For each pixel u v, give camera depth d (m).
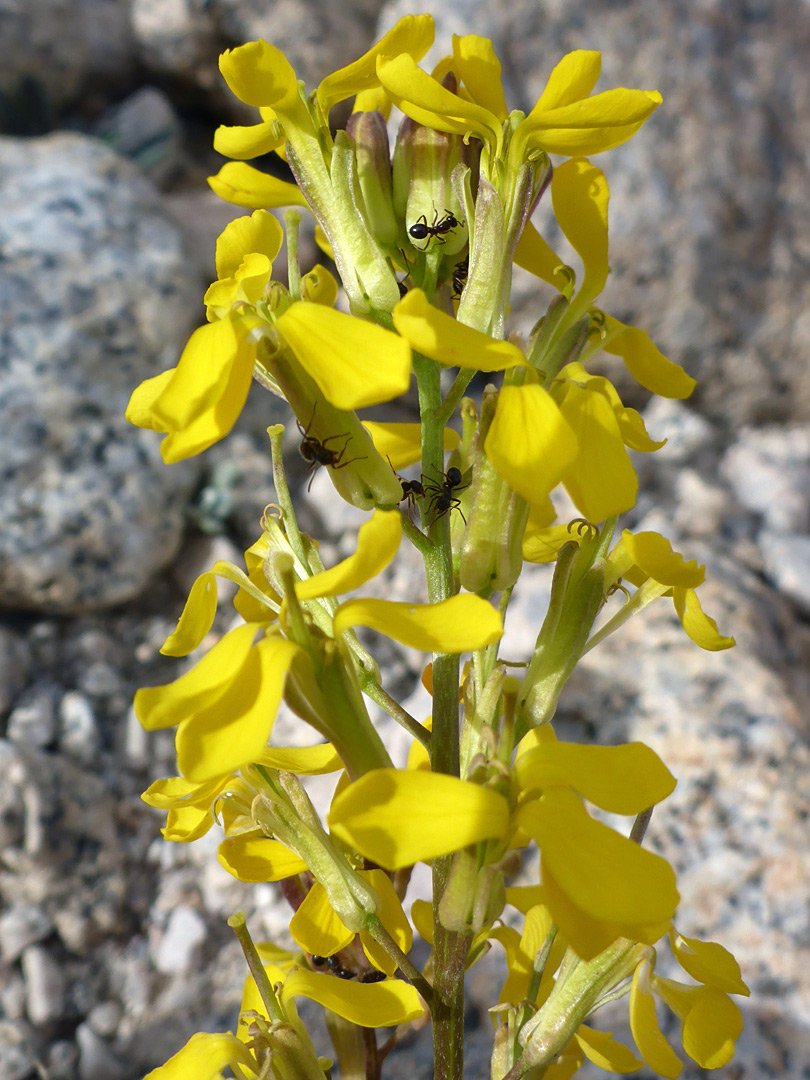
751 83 0.23
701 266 0.22
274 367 0.06
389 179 0.06
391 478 0.06
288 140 0.06
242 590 0.07
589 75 0.06
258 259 0.06
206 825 0.07
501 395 0.05
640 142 0.22
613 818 0.15
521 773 0.05
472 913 0.05
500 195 0.06
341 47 0.25
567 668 0.06
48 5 0.26
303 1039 0.06
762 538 0.20
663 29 0.22
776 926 0.14
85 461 0.18
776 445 0.23
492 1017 0.08
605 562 0.06
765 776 0.15
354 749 0.05
